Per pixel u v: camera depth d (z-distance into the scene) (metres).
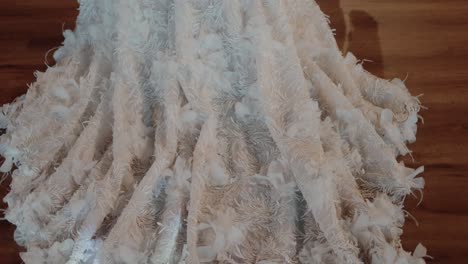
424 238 1.34
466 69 1.68
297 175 1.27
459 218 1.37
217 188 1.34
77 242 1.26
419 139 1.52
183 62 1.33
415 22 1.82
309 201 1.24
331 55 1.52
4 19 1.93
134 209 1.27
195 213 1.24
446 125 1.55
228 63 1.38
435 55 1.73
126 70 1.40
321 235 1.25
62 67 1.64
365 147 1.40
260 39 1.33
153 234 1.26
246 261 1.23
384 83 1.55
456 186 1.42
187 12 1.31
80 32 1.64
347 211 1.29
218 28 1.35
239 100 1.41
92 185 1.32
